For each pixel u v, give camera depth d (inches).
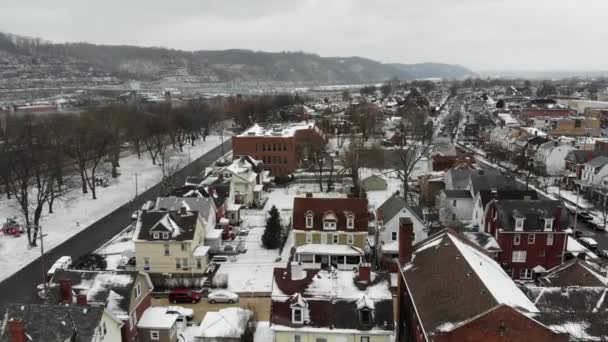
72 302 1681.8
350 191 4030.5
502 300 1312.7
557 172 4685.0
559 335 1274.6
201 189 3289.9
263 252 2888.8
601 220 3412.9
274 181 4692.4
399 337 1875.0
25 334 1381.6
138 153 5723.4
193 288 2416.3
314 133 5319.9
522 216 2516.0
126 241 3090.6
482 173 3420.3
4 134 5036.9
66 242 3102.9
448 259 1644.9
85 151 4530.0
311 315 1656.0
